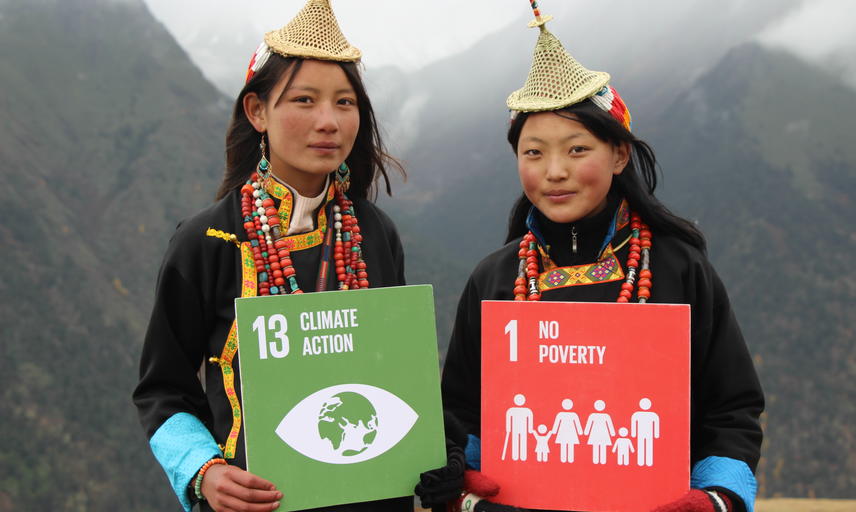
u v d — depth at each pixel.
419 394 2.34
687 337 2.32
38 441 62.50
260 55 2.54
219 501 2.21
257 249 2.53
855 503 7.93
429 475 2.27
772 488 81.56
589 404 2.35
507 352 2.40
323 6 2.53
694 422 2.61
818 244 126.88
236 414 2.41
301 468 2.26
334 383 2.30
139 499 62.81
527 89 2.56
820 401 94.62
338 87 2.48
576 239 2.66
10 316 75.00
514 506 2.35
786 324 108.62
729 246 128.75
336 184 2.70
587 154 2.48
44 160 106.50
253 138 2.71
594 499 2.33
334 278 2.61
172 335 2.51
